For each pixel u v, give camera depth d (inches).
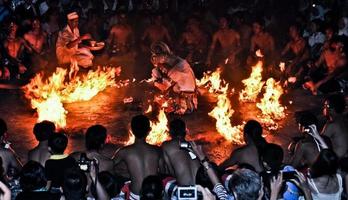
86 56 745.0
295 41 765.3
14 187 381.4
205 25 900.6
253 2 952.9
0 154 416.2
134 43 864.3
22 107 660.7
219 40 808.9
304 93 708.7
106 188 360.8
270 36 789.9
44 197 328.5
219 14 970.7
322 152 356.8
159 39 856.9
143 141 419.5
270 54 790.5
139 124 416.2
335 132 474.3
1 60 753.0
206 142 563.2
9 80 742.5
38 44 781.3
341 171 378.3
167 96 633.0
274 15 931.3
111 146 556.4
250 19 884.0
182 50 837.8
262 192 304.0
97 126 409.1
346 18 786.8
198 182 374.3
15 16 830.5
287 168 366.3
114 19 894.4
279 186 318.7
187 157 411.2
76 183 325.7
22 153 546.6
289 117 629.0
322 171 353.1
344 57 706.2
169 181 410.3
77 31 749.9
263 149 380.5
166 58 629.9
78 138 575.5
